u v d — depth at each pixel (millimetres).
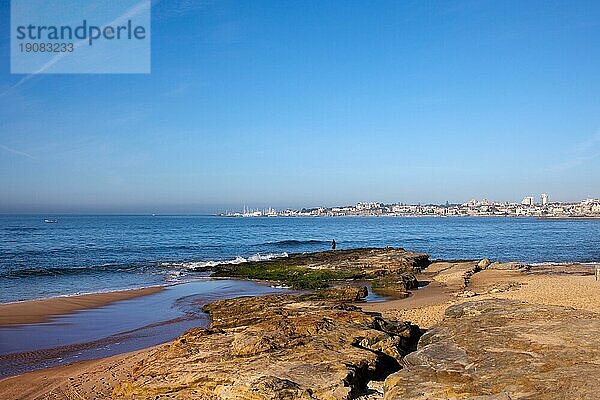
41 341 17875
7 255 49844
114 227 122062
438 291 27875
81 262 44844
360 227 142625
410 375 9938
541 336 11289
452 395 8617
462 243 74625
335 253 45469
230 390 10148
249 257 49438
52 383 13188
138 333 19062
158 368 12148
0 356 16000
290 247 67375
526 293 24031
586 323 12227
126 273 37969
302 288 30359
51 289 30531
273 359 11523
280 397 9523
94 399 11820
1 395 12375
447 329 13438
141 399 10961
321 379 10227
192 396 10633
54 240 72000
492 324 13047
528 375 8883
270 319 16172
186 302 25750
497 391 8461
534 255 54781
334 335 13023
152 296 27656
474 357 10570
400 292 27312
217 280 34625
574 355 9742
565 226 141375
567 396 7711
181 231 107312
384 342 12969
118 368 14234
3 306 23859
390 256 41375
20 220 181125
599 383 8062
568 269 37188
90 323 20750
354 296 24781
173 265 42438
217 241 77312
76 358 15805
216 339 13617
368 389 10586
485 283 30219
